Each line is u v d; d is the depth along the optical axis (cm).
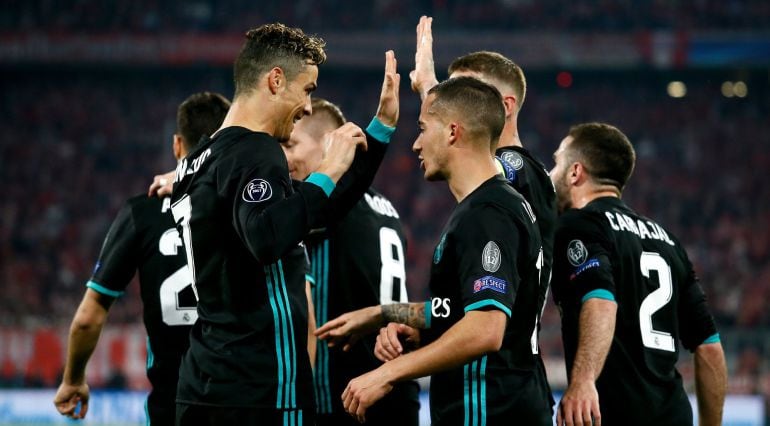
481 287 1101
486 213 1137
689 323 1479
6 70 9912
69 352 1534
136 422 4112
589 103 9906
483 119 1187
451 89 1203
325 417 1515
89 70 9912
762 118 9669
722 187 8712
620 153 1475
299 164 1572
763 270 7188
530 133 9600
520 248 1145
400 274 1599
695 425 4138
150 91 10044
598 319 1313
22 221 8094
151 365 1451
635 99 9988
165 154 9300
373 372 1112
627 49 9538
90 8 9788
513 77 1388
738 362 4875
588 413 1247
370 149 1309
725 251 7600
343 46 9769
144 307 1448
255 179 1080
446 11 9962
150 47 9638
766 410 4344
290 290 1146
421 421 3928
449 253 1156
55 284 7150
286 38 1176
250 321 1112
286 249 1059
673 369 1430
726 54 9444
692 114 9712
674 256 1456
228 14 9938
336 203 1288
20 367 4941
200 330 1160
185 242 1157
